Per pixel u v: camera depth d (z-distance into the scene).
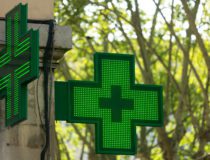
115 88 15.04
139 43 27.16
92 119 14.91
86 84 14.96
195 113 29.73
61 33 15.08
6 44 14.19
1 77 14.22
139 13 27.83
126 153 14.91
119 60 15.11
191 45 28.39
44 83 14.91
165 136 27.00
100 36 28.91
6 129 14.79
